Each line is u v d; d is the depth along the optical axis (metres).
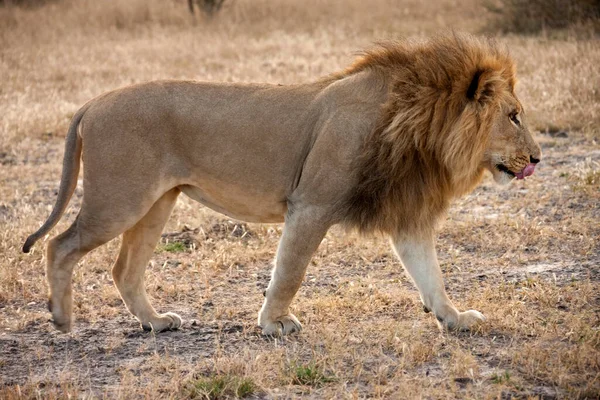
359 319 10.40
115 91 10.01
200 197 10.34
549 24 33.81
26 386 8.64
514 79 9.93
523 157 9.76
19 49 33.88
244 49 32.84
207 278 12.28
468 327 9.72
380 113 9.49
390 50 9.84
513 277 11.73
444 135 9.50
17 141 20.83
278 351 9.21
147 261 10.41
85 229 9.87
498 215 14.47
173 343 9.93
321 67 28.14
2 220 14.98
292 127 9.76
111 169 9.69
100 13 43.41
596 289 10.96
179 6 44.81
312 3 44.19
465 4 41.00
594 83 21.95
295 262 9.62
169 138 9.84
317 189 9.48
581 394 7.98
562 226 13.68
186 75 28.36
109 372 9.13
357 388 8.27
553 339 9.38
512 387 8.19
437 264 9.97
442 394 8.09
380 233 10.00
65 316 10.02
